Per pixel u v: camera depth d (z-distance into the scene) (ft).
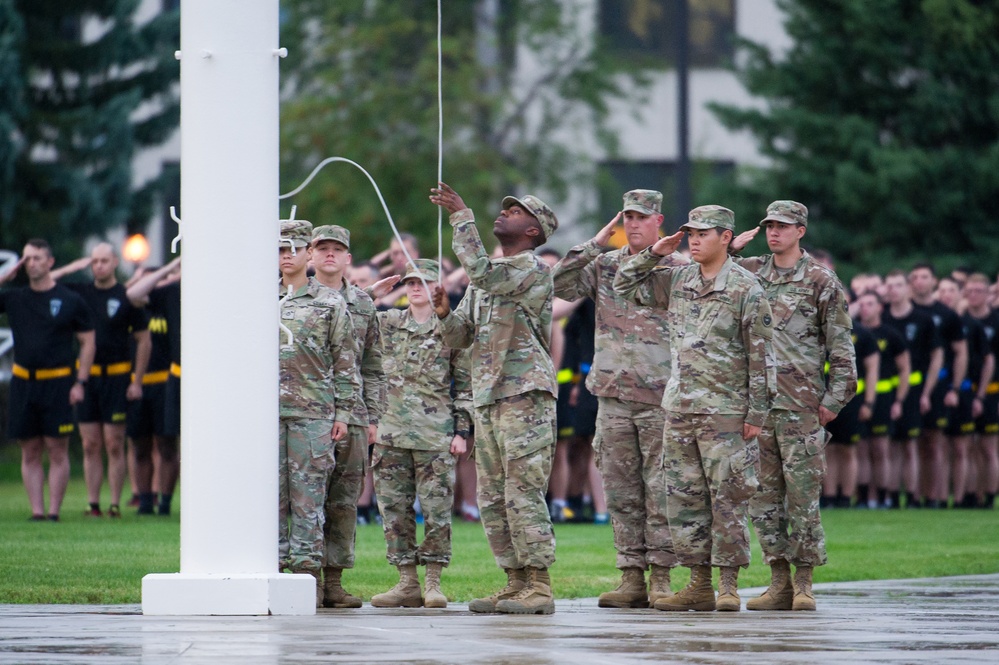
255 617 67.15
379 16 306.55
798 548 79.00
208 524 69.05
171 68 268.62
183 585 68.13
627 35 347.97
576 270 81.71
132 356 141.79
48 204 253.44
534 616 70.79
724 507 75.77
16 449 252.42
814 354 81.41
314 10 310.04
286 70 309.01
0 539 112.06
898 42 268.41
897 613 72.64
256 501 69.31
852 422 160.35
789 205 82.58
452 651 52.80
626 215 81.25
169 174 265.34
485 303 74.02
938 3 262.88
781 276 82.43
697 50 342.03
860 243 264.11
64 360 134.82
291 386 78.38
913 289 168.76
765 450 80.48
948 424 171.63
